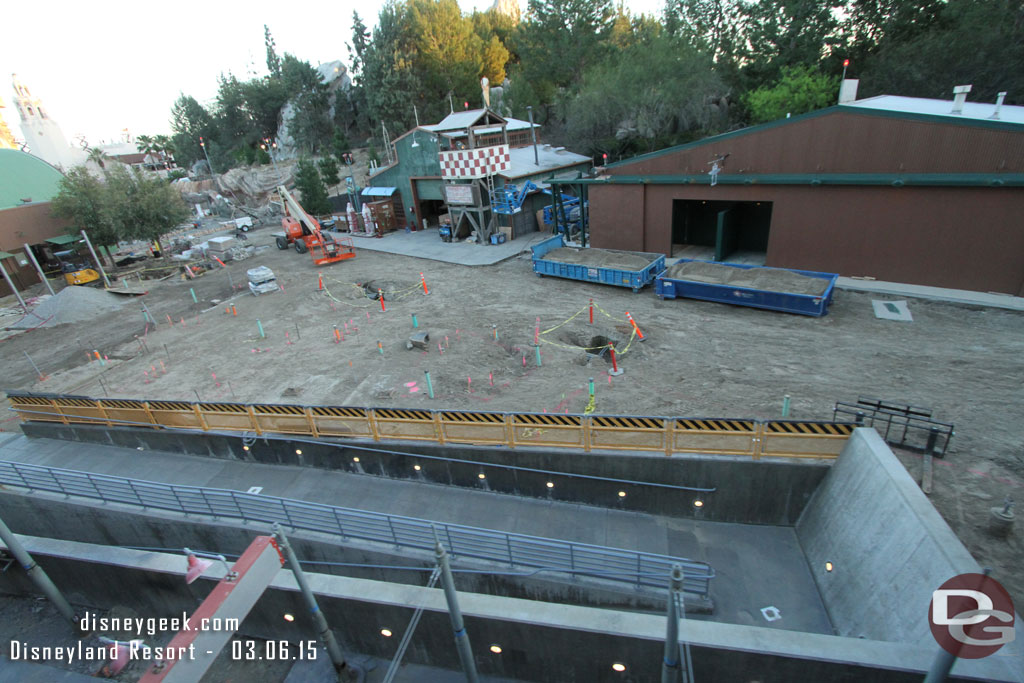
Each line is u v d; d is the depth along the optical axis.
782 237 25.16
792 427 12.66
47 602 14.75
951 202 20.39
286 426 16.73
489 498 15.37
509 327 22.83
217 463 17.81
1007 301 19.80
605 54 65.75
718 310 22.67
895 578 9.51
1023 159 19.55
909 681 7.95
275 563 8.84
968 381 15.42
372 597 10.88
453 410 15.53
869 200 22.22
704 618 11.66
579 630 9.62
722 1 62.41
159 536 15.40
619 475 14.22
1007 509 9.84
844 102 29.97
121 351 25.09
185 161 114.56
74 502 15.84
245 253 41.03
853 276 23.72
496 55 77.44
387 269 33.81
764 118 50.41
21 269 39.94
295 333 24.75
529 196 38.81
